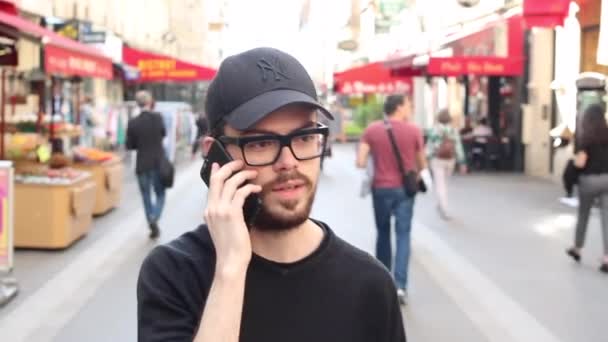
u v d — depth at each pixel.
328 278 1.87
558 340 6.31
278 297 1.83
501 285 8.21
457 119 27.61
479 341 6.27
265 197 1.79
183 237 1.92
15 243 10.16
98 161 13.41
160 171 11.11
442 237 11.31
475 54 22.09
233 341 1.65
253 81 1.80
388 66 23.34
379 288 1.92
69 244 10.48
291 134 1.78
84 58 11.28
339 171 23.12
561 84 13.23
